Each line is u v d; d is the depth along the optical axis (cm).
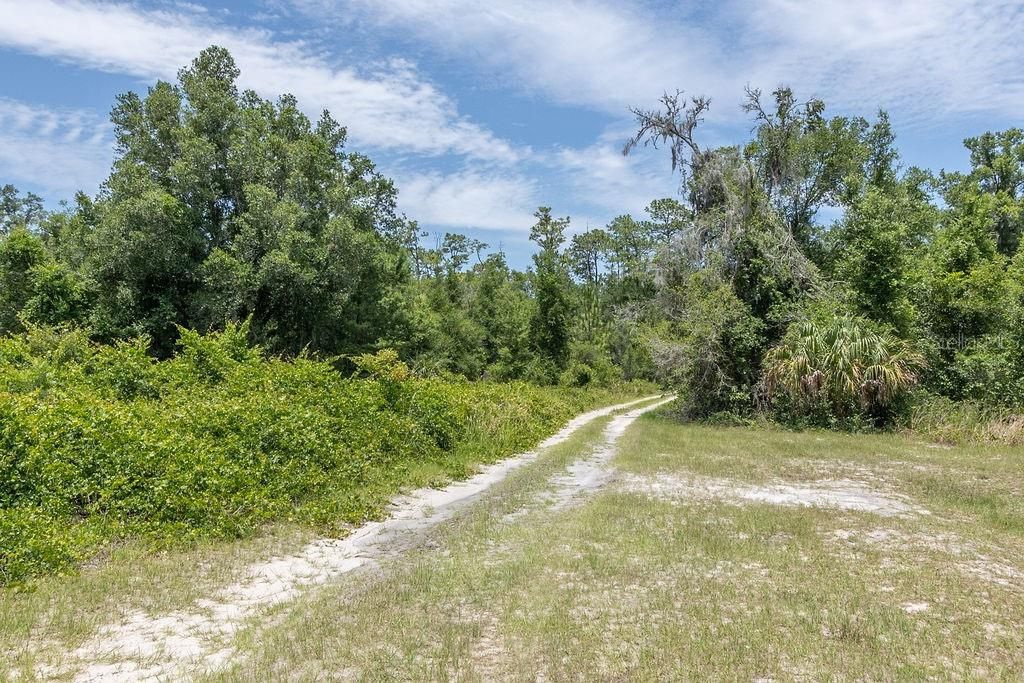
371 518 940
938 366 2095
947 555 688
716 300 2506
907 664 441
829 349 2009
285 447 1066
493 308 4603
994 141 4391
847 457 1427
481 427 1725
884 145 3847
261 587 647
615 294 6375
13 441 800
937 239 2855
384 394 1562
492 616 540
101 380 1394
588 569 652
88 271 2867
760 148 3222
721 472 1234
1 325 2692
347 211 3469
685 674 430
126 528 778
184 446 934
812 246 3212
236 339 1920
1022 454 1471
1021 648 466
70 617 547
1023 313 2053
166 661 474
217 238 3178
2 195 5175
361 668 446
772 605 550
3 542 650
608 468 1339
